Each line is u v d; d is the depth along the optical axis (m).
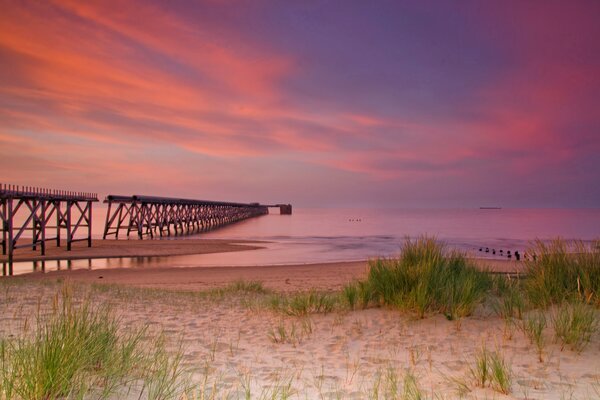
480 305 6.71
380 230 62.28
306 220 103.25
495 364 3.79
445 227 72.19
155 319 7.11
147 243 34.06
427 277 6.96
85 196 31.89
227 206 91.19
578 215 155.38
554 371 3.95
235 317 7.39
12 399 2.77
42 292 9.20
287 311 7.48
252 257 26.88
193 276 18.14
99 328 4.20
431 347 5.04
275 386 3.64
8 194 22.16
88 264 22.97
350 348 5.20
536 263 7.26
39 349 3.30
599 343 4.62
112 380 3.29
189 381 3.74
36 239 27.64
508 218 119.75
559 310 5.78
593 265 6.58
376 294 7.57
